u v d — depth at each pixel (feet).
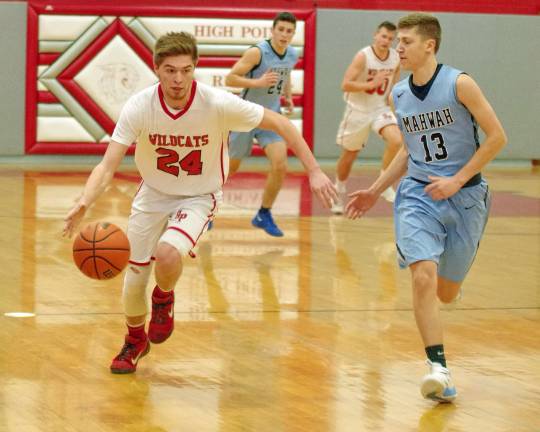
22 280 30.68
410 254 19.84
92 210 45.52
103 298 28.50
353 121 47.83
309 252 37.06
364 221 45.37
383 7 71.05
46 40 67.41
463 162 20.29
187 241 20.10
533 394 20.29
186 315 26.76
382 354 23.20
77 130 68.44
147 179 20.72
